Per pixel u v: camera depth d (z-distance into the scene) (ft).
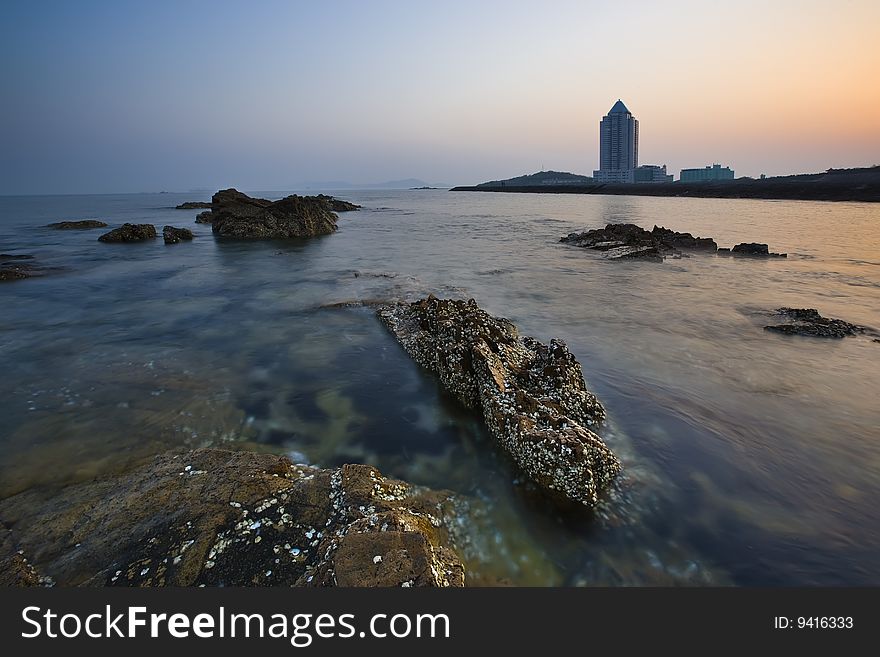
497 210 250.98
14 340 40.73
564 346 30.58
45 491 20.10
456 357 29.86
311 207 135.85
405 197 571.28
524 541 18.13
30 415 27.02
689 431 25.66
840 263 79.30
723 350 37.78
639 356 36.55
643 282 65.10
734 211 203.82
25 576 15.29
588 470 20.24
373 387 31.37
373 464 22.76
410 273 71.87
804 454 23.53
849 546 17.72
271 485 19.07
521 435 22.26
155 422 26.32
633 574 16.67
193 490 18.92
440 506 19.66
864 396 29.58
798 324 43.14
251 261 84.74
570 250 97.55
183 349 38.42
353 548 15.08
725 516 19.39
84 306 52.80
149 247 104.22
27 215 225.35
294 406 28.55
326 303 52.65
